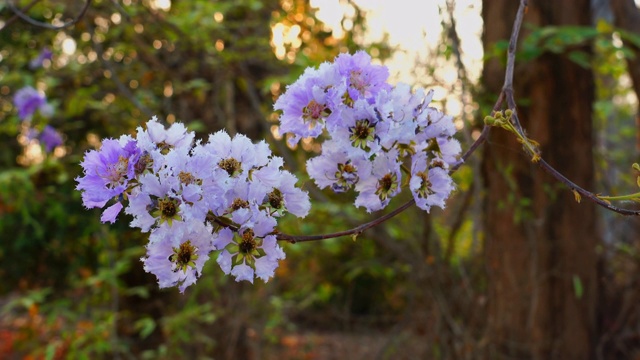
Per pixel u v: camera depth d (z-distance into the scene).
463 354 3.00
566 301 2.66
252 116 3.75
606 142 4.14
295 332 4.76
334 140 1.01
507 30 2.57
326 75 1.00
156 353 3.73
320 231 3.37
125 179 0.93
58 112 3.72
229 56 3.26
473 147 1.06
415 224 3.23
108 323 3.29
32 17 3.44
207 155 0.93
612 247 2.97
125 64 3.77
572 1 2.55
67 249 4.64
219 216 0.95
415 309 3.50
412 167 0.99
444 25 2.59
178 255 0.92
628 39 2.55
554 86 2.58
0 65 3.87
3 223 4.31
